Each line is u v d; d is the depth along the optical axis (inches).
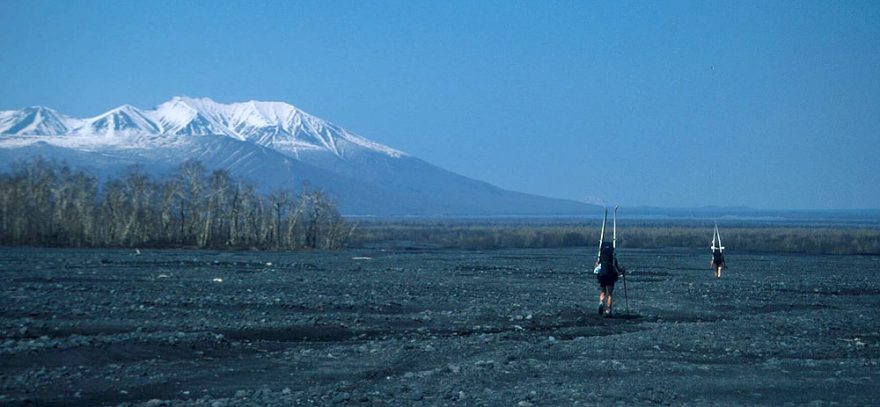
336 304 1487.5
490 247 5664.4
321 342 1078.4
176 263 2970.0
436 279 2301.9
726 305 1674.5
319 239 5152.6
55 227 4729.3
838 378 827.4
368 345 1028.5
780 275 2731.3
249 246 4963.1
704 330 1222.3
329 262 3302.2
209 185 5275.6
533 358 939.3
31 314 1255.5
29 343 916.6
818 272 2938.0
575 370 858.8
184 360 890.1
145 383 762.8
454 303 1579.7
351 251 4741.6
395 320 1295.5
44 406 665.6
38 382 746.2
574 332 1221.1
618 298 1764.3
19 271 2332.7
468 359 929.5
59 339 948.0
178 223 5123.0
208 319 1248.2
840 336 1187.3
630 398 717.3
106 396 708.7
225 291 1740.9
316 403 689.0
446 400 706.2
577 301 1669.5
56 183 5211.6
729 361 938.1
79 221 4736.7
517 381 798.5
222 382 784.3
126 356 885.2
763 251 5152.6
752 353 998.4
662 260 3806.6
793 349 1035.9
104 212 4778.5
